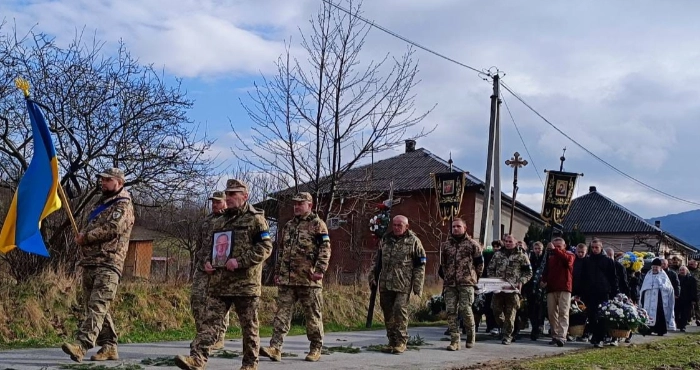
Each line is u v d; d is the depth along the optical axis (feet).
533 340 47.98
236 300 26.04
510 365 34.17
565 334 45.06
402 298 37.14
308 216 33.60
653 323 59.21
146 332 43.24
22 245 29.40
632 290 58.13
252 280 26.02
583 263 47.57
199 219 87.45
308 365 31.55
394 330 37.58
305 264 33.01
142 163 53.83
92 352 31.71
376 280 38.63
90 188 52.42
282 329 32.99
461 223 41.01
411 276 37.29
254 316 26.25
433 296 63.67
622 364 35.14
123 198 28.27
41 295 41.22
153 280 50.16
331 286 61.57
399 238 37.37
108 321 29.89
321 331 33.47
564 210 64.03
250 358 26.40
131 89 54.13
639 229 194.80
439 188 67.51
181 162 55.21
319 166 61.05
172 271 55.93
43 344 36.91
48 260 46.39
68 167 51.90
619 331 45.55
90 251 27.91
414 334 48.91
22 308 39.24
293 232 33.50
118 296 44.65
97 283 27.63
